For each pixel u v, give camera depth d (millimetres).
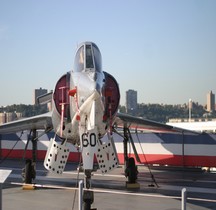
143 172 16781
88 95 8523
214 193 11594
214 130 30078
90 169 8188
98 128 9359
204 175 15797
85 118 8906
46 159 9555
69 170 17344
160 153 18031
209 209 9406
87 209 7844
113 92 10102
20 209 9367
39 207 9594
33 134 13102
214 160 16594
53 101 10164
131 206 9719
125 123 12938
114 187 12656
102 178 14875
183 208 6078
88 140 8375
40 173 16328
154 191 11945
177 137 17562
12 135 22297
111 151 9289
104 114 9383
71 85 9562
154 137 18219
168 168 17844
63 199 10680
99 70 9508
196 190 12125
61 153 9500
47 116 11453
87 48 9727
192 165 17156
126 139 13320
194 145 17109
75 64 9875
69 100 9781
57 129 10664
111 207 9586
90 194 7859
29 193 11633
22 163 20312
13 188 12531
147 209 9375
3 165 19469
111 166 9250
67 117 9922
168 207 9617
